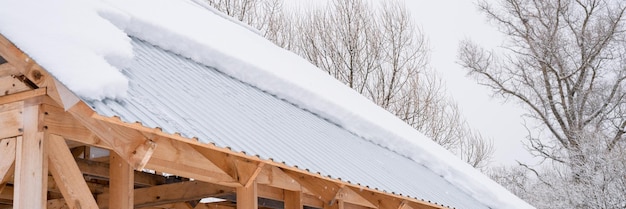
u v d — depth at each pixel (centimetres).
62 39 386
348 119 935
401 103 2414
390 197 690
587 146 2150
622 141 2461
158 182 711
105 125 374
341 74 2417
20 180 373
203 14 1020
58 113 388
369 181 609
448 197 870
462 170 1188
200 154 466
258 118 582
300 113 800
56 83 358
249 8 2372
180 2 999
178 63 614
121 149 381
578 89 2597
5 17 373
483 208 1037
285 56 1204
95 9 548
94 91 354
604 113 2542
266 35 2408
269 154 459
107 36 447
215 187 625
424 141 1298
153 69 521
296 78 954
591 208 2038
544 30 2686
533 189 2325
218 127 453
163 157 433
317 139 681
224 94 598
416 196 690
